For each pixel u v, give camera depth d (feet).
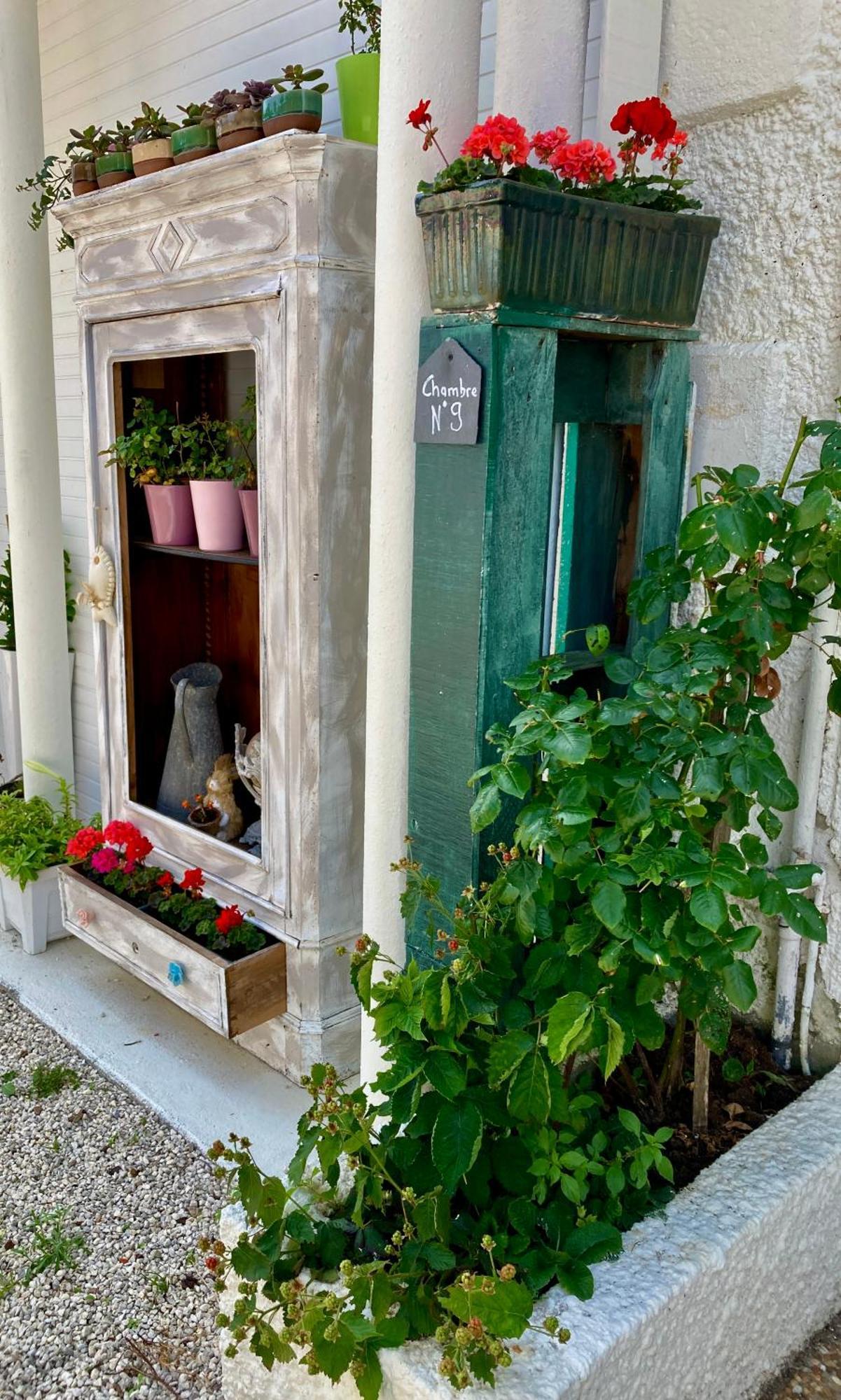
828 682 6.21
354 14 7.97
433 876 5.78
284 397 7.42
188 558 10.44
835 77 5.72
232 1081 8.92
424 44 5.42
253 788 9.23
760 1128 5.86
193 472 9.15
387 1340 4.14
